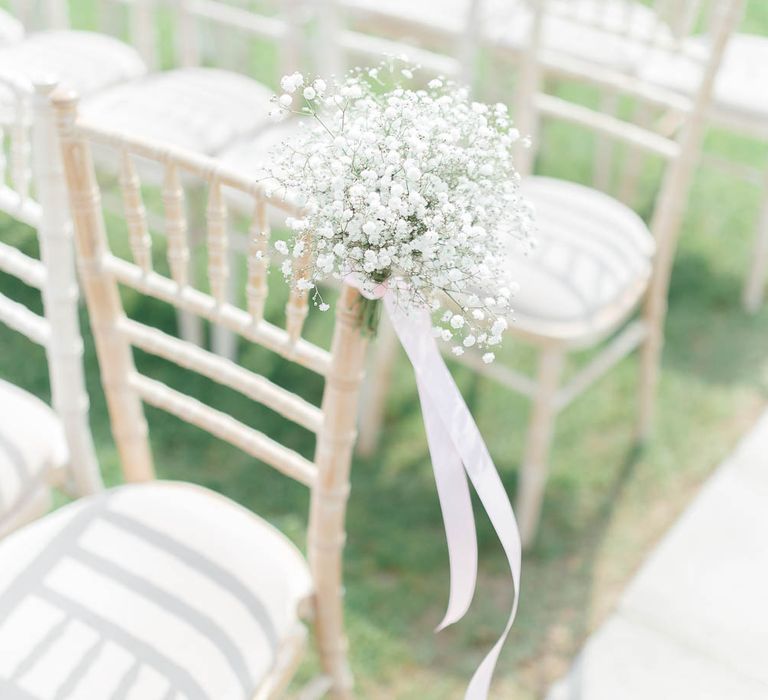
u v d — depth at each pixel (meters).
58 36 2.97
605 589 2.30
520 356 3.02
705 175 3.91
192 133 2.46
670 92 3.02
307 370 2.84
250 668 1.36
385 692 2.05
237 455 2.59
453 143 1.20
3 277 3.08
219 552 1.48
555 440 2.71
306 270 1.24
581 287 2.13
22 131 1.55
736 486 2.60
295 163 1.17
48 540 1.47
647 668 2.12
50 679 1.28
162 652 1.33
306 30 3.68
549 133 4.05
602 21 2.54
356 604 2.22
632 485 2.59
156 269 3.10
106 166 2.49
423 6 3.21
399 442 2.66
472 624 2.20
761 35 4.75
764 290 3.36
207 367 1.54
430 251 1.10
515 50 3.14
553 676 2.10
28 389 2.72
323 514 1.49
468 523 1.39
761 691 2.08
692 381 2.96
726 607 2.27
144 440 1.75
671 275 3.39
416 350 1.31
